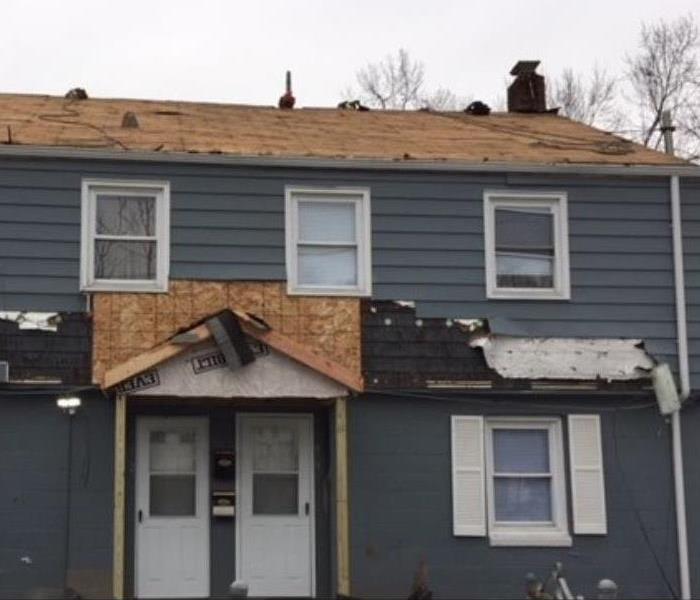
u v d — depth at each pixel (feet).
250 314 48.49
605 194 52.75
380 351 49.85
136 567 48.11
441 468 49.57
